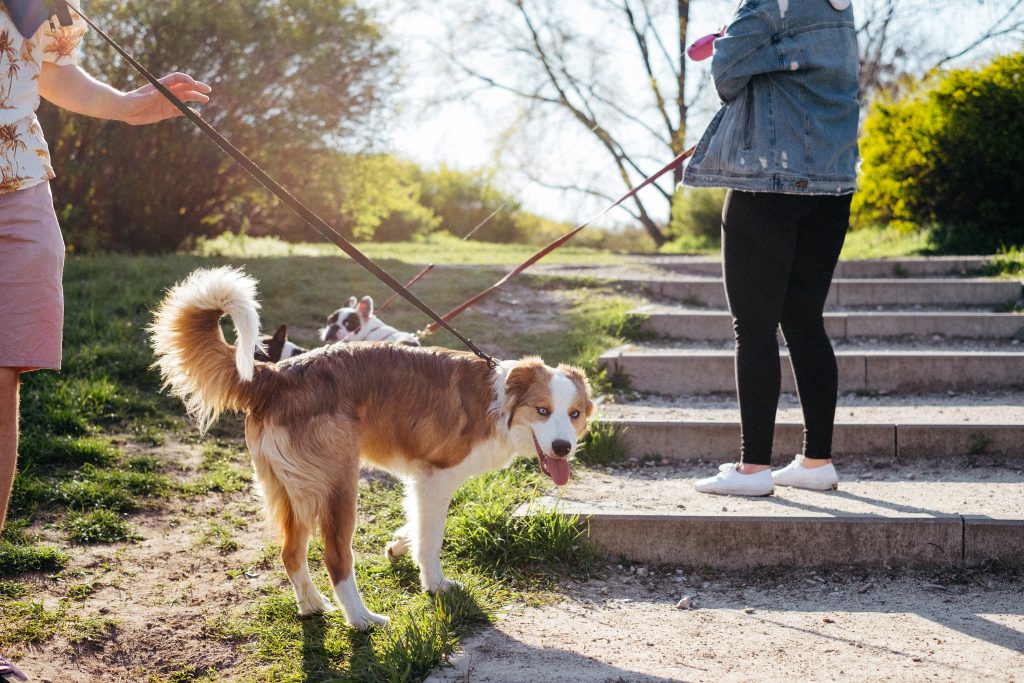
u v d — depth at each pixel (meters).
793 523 3.87
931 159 10.92
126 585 3.57
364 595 3.55
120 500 4.23
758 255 4.07
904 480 4.60
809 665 2.92
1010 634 3.14
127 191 10.36
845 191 4.04
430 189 28.88
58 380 5.41
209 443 5.10
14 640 3.10
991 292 7.47
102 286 7.44
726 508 4.08
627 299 7.96
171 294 3.16
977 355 5.94
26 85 2.76
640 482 4.69
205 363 3.16
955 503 4.11
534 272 8.95
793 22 3.92
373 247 15.59
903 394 5.99
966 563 3.80
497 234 28.59
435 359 3.61
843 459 5.00
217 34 10.51
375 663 2.92
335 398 3.31
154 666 3.04
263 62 10.98
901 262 8.41
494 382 3.59
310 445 3.21
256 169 3.32
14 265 2.71
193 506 4.35
